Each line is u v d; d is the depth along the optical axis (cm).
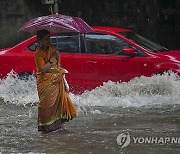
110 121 873
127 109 980
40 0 1658
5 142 740
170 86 1036
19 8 1647
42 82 782
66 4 1684
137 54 1052
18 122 886
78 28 805
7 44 1645
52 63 784
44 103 782
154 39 1750
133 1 1730
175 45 1786
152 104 1019
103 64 1060
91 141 732
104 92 1062
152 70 1041
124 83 1054
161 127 813
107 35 1078
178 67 1038
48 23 790
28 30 816
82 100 1051
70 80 1077
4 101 1095
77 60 1073
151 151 670
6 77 1111
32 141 743
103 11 1725
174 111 945
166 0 1808
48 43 789
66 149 692
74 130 809
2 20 1638
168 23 1794
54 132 798
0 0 1631
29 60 1099
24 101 1082
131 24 1736
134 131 789
